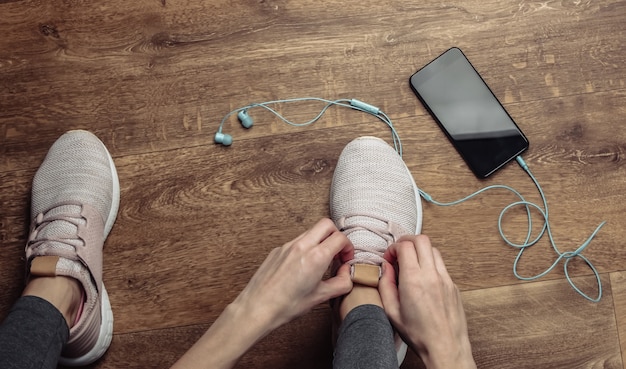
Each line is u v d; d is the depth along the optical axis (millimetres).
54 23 1200
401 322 873
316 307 1103
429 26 1192
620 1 1184
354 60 1185
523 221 1126
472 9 1193
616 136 1146
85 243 1048
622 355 1086
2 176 1159
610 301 1099
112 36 1200
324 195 1145
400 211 1097
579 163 1140
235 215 1140
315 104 1174
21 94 1187
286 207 1142
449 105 1157
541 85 1168
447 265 1117
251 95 1178
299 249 838
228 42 1195
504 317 1100
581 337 1091
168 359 1101
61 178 1116
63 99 1185
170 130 1170
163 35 1199
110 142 1169
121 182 1155
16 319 925
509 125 1145
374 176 1110
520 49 1181
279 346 1098
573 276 1107
